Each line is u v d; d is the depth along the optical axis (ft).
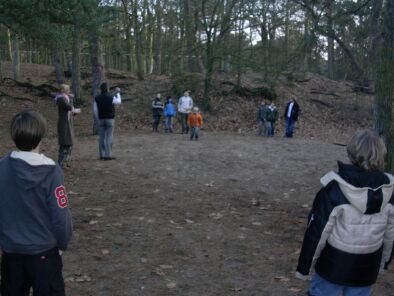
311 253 9.23
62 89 32.89
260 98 89.86
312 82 104.42
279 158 42.65
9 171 8.73
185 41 99.76
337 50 111.14
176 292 14.29
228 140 57.47
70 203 24.20
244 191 28.68
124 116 80.18
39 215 8.77
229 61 85.97
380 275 16.12
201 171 34.96
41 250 8.86
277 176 33.99
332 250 9.20
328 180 9.16
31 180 8.58
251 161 40.32
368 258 9.20
